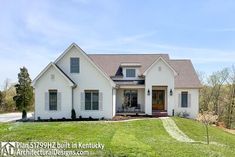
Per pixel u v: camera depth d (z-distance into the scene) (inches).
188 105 1203.9
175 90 1203.2
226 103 1788.9
